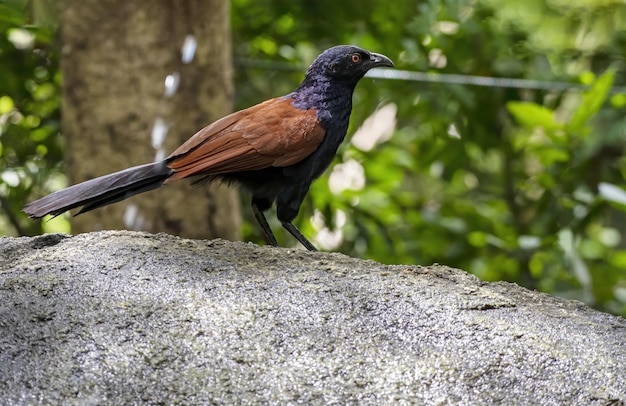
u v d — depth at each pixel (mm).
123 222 11133
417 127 16734
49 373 5066
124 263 6301
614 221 18375
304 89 8648
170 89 11016
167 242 6953
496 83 14484
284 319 5672
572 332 5863
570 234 13562
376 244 15047
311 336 5539
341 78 8656
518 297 6562
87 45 10977
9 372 5062
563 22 16094
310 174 8414
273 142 8078
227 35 11531
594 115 14750
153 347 5305
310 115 8391
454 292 6238
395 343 5559
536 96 15484
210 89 11266
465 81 14359
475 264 15102
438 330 5699
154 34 10922
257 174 8312
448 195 16891
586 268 13953
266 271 6375
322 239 15406
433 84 14836
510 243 14172
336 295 5984
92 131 11094
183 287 5977
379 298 6012
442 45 14953
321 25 15031
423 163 15742
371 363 5348
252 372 5199
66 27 11070
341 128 8648
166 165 7707
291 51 15219
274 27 15305
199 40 11109
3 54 13891
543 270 14477
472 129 15633
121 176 7559
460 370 5332
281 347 5414
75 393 4957
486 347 5551
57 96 14797
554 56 16250
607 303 14156
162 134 11016
